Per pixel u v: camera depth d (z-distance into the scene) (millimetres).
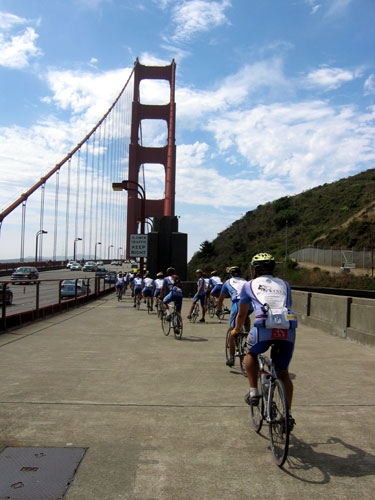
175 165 81438
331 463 3490
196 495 3012
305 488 3107
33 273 41531
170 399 5184
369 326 8812
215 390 5582
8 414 4598
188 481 3207
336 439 3963
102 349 8516
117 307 19078
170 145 78812
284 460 3330
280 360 3777
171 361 7410
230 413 4691
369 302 8852
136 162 81625
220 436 4059
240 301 4062
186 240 30953
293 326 3707
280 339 3695
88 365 7031
